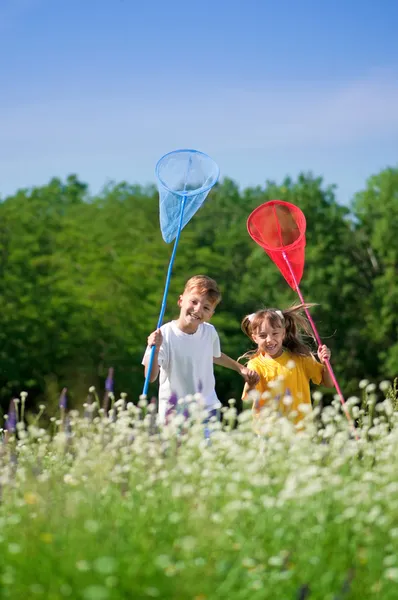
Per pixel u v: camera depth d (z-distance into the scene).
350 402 5.67
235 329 37.84
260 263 39.25
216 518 4.07
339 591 3.65
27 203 36.72
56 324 33.06
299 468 4.61
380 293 38.19
